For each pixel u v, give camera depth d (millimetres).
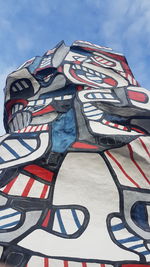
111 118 12789
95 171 11273
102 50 17656
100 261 8938
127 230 10297
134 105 13359
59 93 14703
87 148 11484
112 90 14344
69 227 9844
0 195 10258
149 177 11828
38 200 10367
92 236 9727
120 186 11188
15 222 9586
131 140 11719
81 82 14680
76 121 12391
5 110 16750
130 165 11734
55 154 11336
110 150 11562
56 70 15508
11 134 12398
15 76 16016
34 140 12031
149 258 9281
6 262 8586
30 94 15586
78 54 16922
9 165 11117
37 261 8602
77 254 9016
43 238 9312
